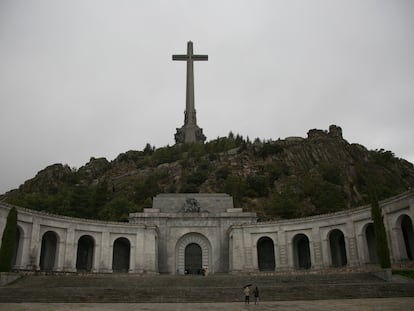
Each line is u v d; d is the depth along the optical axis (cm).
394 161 13912
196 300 3031
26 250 4534
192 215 6116
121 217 7412
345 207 8600
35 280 3775
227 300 3036
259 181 10281
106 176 13200
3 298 2973
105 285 3756
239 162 12206
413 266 3972
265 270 5738
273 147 13075
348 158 13138
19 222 4500
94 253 5241
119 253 5919
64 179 12775
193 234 6084
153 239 5544
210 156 12631
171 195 6625
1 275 3581
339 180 11381
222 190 10262
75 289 3114
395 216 4347
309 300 2977
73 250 5056
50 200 8531
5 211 4309
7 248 3834
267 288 3191
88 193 8294
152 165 13238
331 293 3095
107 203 8188
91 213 7806
